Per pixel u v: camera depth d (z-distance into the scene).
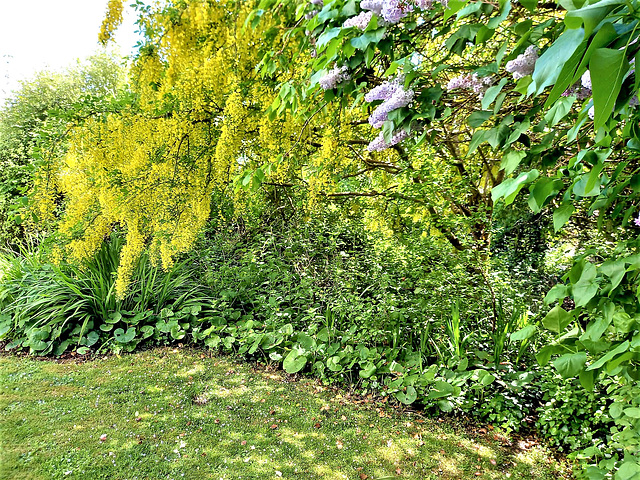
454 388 2.77
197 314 4.14
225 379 3.32
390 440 2.63
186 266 4.62
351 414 2.91
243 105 1.77
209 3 1.46
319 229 4.74
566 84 0.37
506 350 3.31
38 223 2.24
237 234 4.76
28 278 4.50
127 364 3.51
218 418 2.79
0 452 2.34
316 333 3.64
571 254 4.39
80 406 2.86
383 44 1.17
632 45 0.38
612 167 1.36
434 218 3.77
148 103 1.79
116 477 2.20
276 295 4.05
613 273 0.97
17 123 8.41
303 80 1.50
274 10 1.47
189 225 2.00
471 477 2.32
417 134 1.28
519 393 2.91
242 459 2.39
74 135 1.92
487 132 1.04
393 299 3.49
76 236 2.29
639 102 0.72
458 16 0.91
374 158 3.07
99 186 1.97
